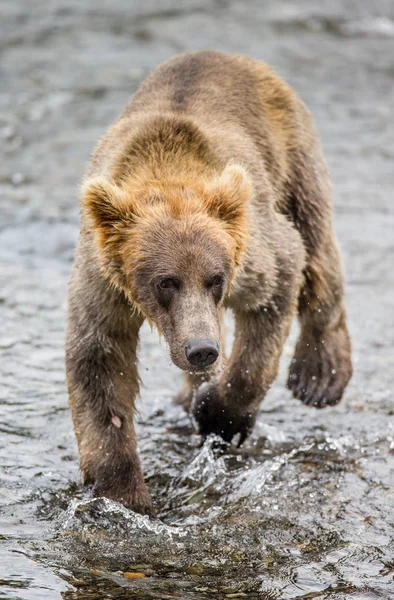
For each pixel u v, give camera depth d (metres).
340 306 13.40
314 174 13.08
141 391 13.55
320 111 25.42
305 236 13.00
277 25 32.03
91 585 9.06
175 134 10.84
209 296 9.60
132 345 10.89
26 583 9.02
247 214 10.39
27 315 15.23
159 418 12.95
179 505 10.86
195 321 9.32
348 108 25.78
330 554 9.77
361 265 17.55
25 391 13.00
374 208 20.12
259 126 12.31
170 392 13.57
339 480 11.35
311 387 13.31
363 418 12.99
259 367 11.53
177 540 10.07
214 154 11.04
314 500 10.89
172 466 11.71
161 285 9.61
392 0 35.81
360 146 23.41
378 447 12.20
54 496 10.79
